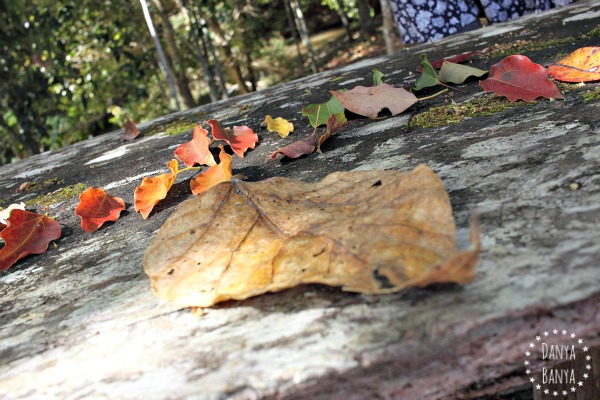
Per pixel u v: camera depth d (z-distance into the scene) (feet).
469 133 1.67
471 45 2.80
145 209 1.72
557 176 1.29
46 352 1.16
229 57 11.76
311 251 1.10
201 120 2.76
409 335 0.97
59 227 1.74
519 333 0.96
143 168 2.20
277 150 1.86
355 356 0.96
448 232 1.03
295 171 1.74
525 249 1.08
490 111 1.79
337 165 1.70
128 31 9.30
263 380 0.96
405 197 1.13
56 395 1.03
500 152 1.49
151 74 9.69
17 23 8.02
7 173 2.69
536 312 0.96
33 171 2.61
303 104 2.51
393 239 1.05
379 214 1.12
